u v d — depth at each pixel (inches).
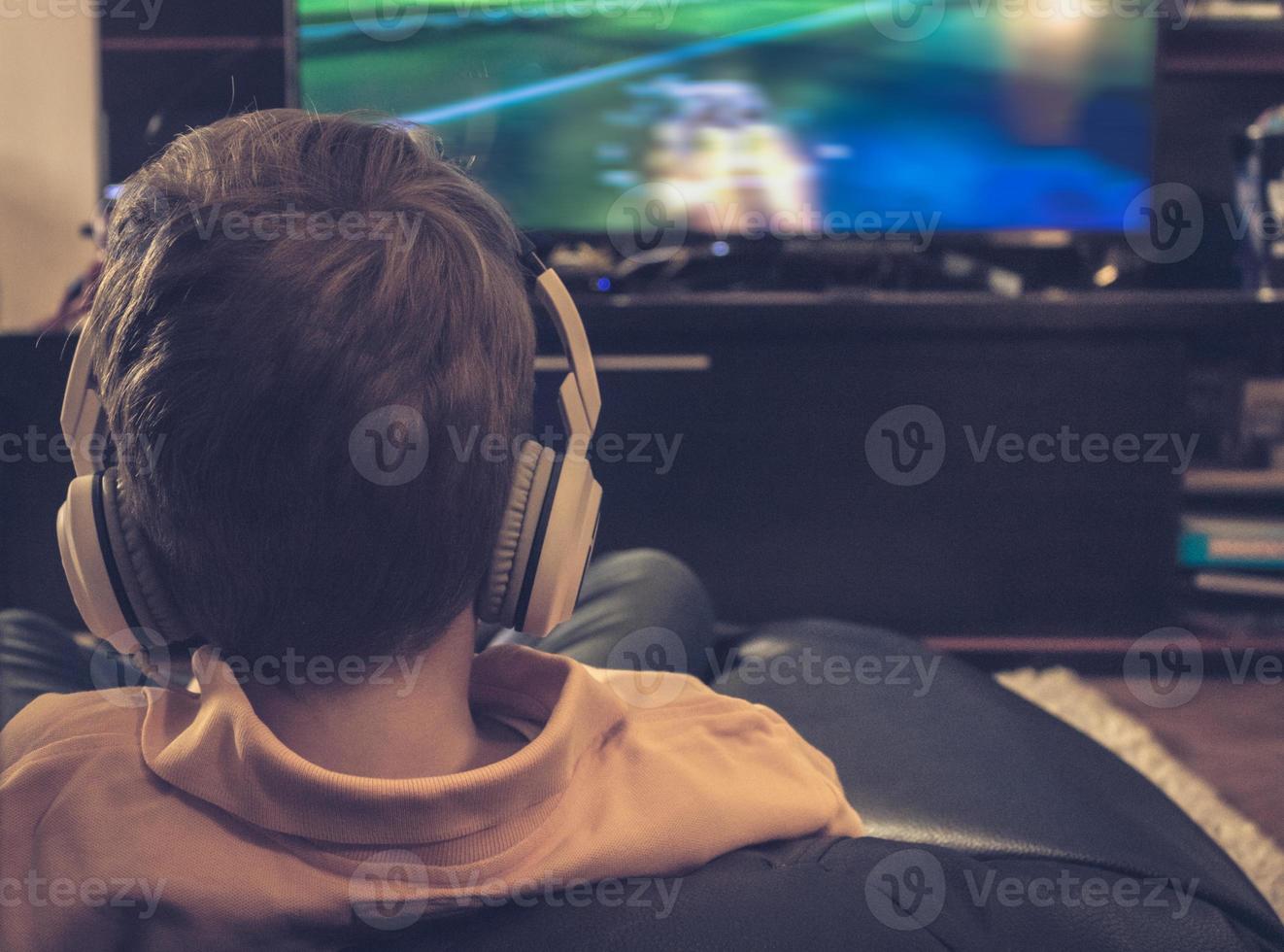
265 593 14.4
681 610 43.0
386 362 13.7
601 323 76.7
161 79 93.1
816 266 94.7
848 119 86.3
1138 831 29.0
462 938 14.5
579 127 85.7
